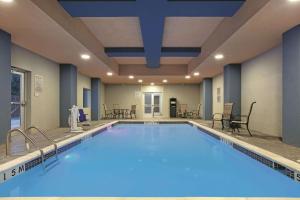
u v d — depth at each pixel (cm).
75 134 720
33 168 405
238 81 980
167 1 477
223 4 493
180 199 243
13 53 665
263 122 792
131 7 502
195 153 574
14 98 775
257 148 486
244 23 496
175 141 749
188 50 952
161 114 1917
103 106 1841
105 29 726
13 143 553
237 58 872
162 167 447
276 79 708
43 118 851
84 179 376
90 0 485
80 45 669
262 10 428
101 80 1641
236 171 421
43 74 849
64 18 523
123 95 1911
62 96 988
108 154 561
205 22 666
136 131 1006
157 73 1342
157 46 820
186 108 1864
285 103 564
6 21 477
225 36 626
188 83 1886
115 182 362
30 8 413
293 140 532
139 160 502
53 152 489
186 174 402
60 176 392
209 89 1501
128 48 956
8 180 338
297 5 409
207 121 1357
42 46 685
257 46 692
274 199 246
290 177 348
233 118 865
